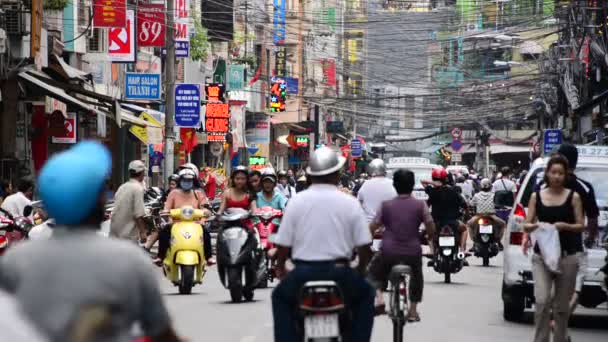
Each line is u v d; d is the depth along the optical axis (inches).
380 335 1155.9
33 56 2250.2
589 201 976.9
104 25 2787.9
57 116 2684.5
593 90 3986.2
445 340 1115.9
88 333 363.3
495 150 7549.2
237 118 4945.9
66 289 373.4
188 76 4512.8
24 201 1657.2
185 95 3486.7
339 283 693.9
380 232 1401.3
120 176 3673.7
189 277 1505.9
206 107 4205.2
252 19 5718.5
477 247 2137.1
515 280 1208.2
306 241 700.0
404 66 7106.3
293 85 6131.9
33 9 2247.8
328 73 7711.6
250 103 5423.2
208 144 5054.1
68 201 384.8
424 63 7194.9
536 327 946.7
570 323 1309.1
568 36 4320.9
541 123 6491.1
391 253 1005.2
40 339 331.9
